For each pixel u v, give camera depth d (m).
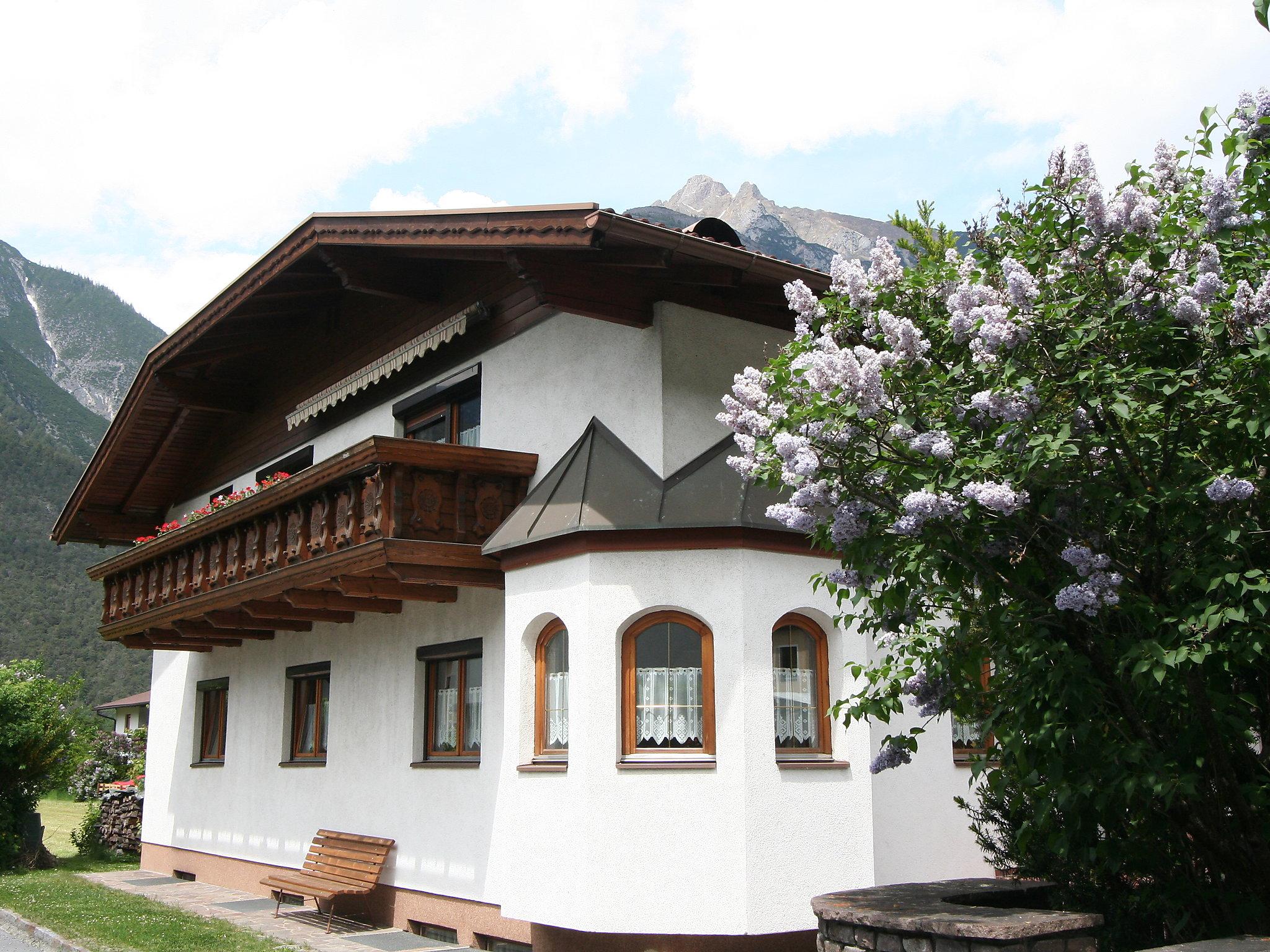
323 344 14.52
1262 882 5.00
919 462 5.10
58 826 28.23
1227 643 4.70
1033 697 5.12
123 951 9.99
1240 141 4.80
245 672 15.56
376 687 12.29
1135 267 4.71
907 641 6.76
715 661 8.46
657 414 9.30
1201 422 4.77
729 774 8.27
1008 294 4.92
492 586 10.02
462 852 10.56
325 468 10.30
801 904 8.29
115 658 73.38
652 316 9.52
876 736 9.51
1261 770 5.21
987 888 6.01
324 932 11.37
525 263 8.78
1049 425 4.78
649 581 8.62
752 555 8.58
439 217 9.60
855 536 5.25
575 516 8.77
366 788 12.23
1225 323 4.67
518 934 9.68
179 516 19.16
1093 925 4.91
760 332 10.18
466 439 11.82
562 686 9.06
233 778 15.45
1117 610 5.04
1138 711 5.15
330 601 11.60
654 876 8.21
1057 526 5.10
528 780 8.95
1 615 74.81
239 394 16.41
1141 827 5.41
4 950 10.72
